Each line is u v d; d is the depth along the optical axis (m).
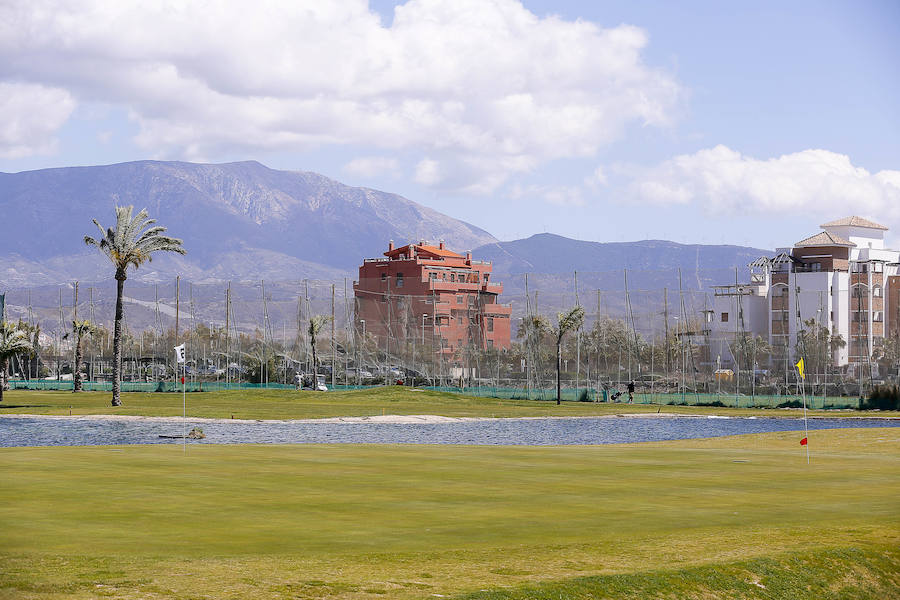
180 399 127.31
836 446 56.44
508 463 40.38
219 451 44.88
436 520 24.91
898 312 194.88
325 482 32.75
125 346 191.88
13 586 16.50
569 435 81.00
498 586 17.28
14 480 32.28
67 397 131.62
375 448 47.97
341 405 119.56
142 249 113.06
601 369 152.50
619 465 40.06
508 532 23.20
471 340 190.12
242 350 176.75
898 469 38.97
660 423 99.88
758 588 18.94
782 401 128.38
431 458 42.28
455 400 132.00
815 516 26.16
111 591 16.31
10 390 157.38
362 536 22.41
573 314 136.50
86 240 111.19
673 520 25.28
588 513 26.39
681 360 152.88
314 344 159.75
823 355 153.88
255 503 27.50
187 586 16.78
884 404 124.12
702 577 18.92
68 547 20.41
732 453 47.22
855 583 20.11
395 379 163.75
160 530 22.81
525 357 159.38
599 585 17.75
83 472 34.91
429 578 17.84
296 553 20.14
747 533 23.30
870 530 23.83
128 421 91.06
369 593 16.66
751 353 155.88
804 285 194.88
